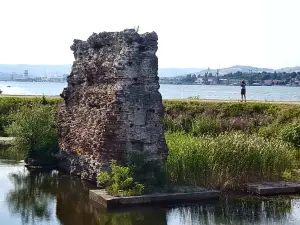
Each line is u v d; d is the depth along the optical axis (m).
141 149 18.41
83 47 22.08
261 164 20.69
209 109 33.09
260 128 29.92
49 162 24.80
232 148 20.34
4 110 35.88
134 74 18.28
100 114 19.17
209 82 171.75
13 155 27.31
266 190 19.12
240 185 19.81
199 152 19.62
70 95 23.19
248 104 32.88
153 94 18.62
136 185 17.19
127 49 18.27
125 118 18.12
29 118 25.14
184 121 32.22
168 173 18.97
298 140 26.81
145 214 16.05
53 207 17.02
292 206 17.48
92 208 16.77
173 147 20.39
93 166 19.53
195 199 17.62
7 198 18.22
